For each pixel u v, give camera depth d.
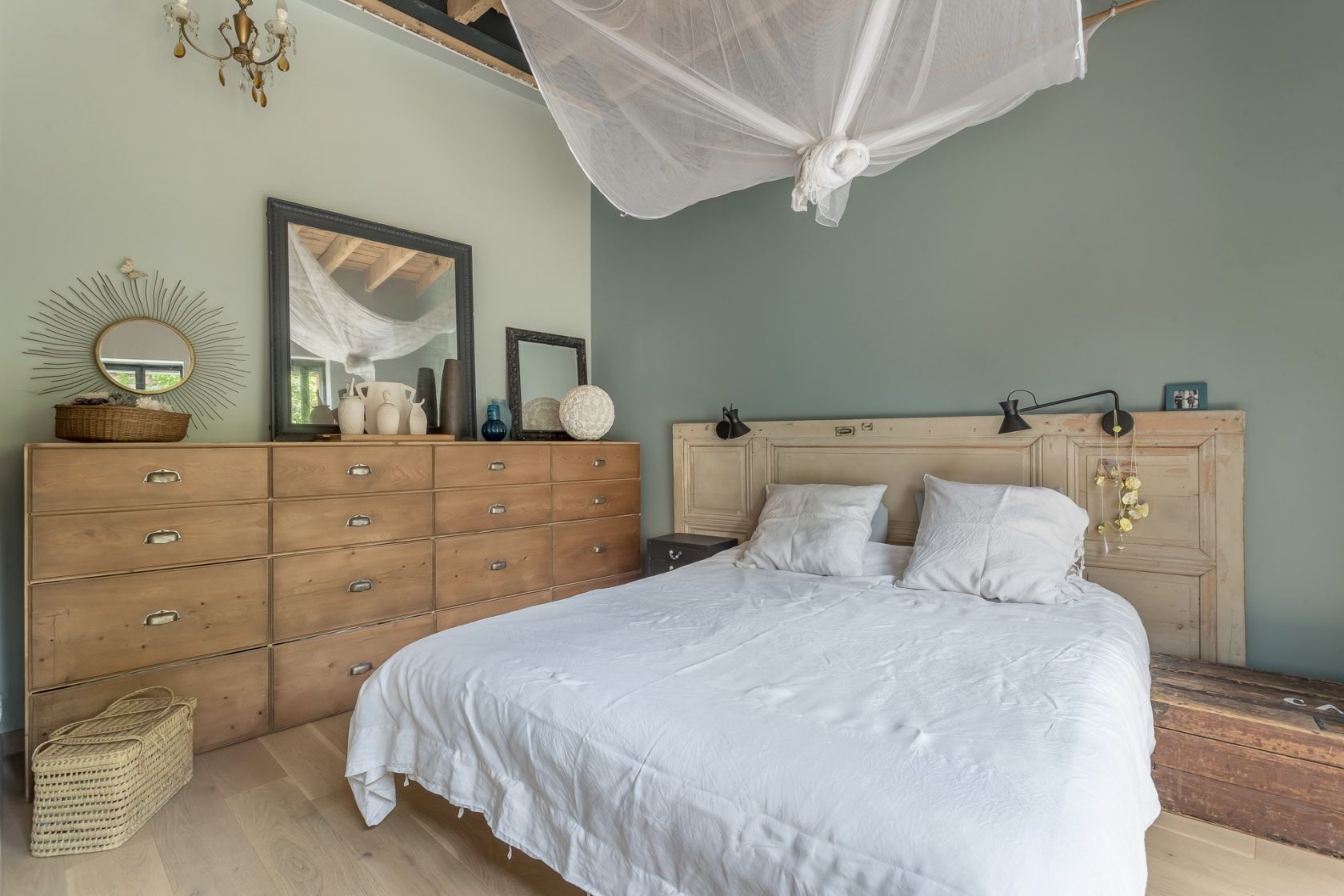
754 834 1.12
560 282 4.39
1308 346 2.30
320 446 2.78
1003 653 1.75
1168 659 2.44
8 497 2.46
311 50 3.25
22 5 2.50
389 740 1.86
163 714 2.16
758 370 3.77
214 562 2.49
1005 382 2.94
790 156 2.13
